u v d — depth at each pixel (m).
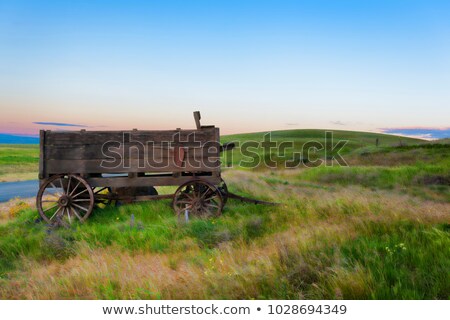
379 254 5.68
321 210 10.45
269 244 7.28
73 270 6.49
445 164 29.66
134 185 11.84
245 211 11.52
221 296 4.64
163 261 6.93
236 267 5.61
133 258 7.53
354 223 8.08
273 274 5.12
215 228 9.24
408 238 6.56
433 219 7.91
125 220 11.12
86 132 11.71
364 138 102.81
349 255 5.63
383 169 26.86
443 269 4.82
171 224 9.83
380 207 9.97
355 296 4.44
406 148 43.00
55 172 11.62
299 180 25.11
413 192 18.23
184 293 4.98
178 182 11.95
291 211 10.71
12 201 18.34
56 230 10.27
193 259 6.78
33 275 6.75
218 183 11.98
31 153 79.25
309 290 4.70
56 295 5.54
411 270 5.09
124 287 5.35
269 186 17.50
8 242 9.33
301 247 6.27
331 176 25.75
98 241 8.93
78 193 11.49
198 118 12.02
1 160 49.84
